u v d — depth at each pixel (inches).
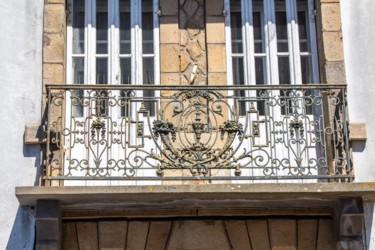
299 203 462.0
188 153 449.7
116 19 503.2
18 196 436.8
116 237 463.5
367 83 486.0
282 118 490.0
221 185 436.5
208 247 465.1
